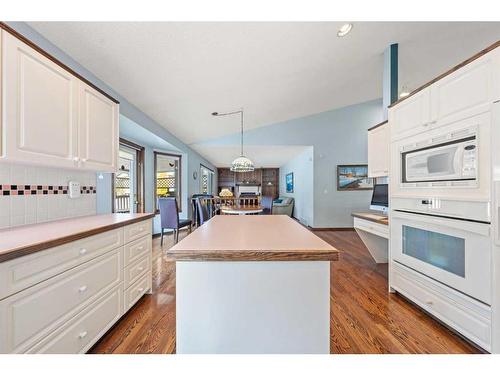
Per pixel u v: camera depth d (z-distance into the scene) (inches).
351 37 109.7
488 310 56.6
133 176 181.5
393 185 93.2
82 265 55.4
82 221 72.9
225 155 308.7
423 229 77.2
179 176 238.7
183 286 42.2
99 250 62.0
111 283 67.4
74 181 84.3
